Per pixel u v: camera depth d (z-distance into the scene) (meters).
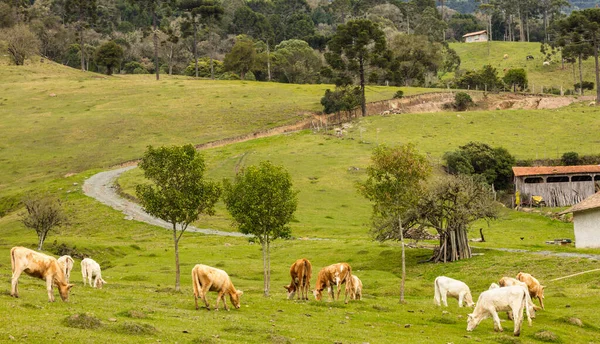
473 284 49.12
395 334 26.81
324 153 128.88
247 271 57.22
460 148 122.44
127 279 50.56
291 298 36.84
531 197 106.06
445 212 61.16
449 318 30.89
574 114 153.00
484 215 61.72
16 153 139.88
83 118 162.12
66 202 106.19
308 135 146.25
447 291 35.44
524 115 153.62
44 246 69.81
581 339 28.03
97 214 98.94
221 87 192.62
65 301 27.22
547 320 31.61
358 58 160.12
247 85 196.50
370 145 133.25
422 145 129.75
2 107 174.25
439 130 142.62
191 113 164.62
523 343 25.70
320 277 35.88
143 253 69.19
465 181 61.78
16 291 26.73
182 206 40.84
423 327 29.08
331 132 147.25
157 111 167.25
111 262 65.38
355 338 25.38
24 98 182.75
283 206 42.03
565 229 86.12
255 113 162.62
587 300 37.72
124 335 21.75
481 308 28.27
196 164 42.41
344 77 160.88
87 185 116.19
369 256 64.31
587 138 132.62
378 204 41.06
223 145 142.12
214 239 82.69
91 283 39.97
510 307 27.73
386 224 61.94
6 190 116.88
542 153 123.19
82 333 21.11
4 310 23.39
